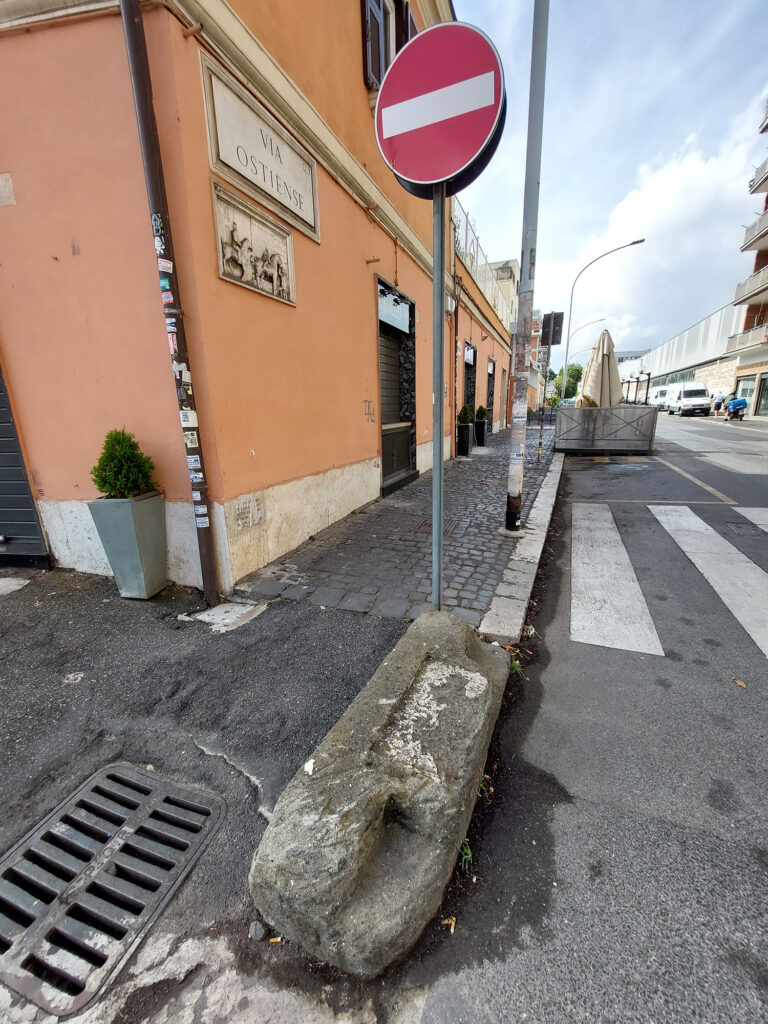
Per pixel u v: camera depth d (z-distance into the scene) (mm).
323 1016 1184
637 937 1353
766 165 22734
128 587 3547
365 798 1464
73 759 2051
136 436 3596
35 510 4020
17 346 3658
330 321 5074
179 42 2857
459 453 12016
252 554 3896
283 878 1286
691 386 34250
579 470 9703
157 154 2828
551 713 2336
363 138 5758
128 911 1456
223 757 2047
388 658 2246
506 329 22250
